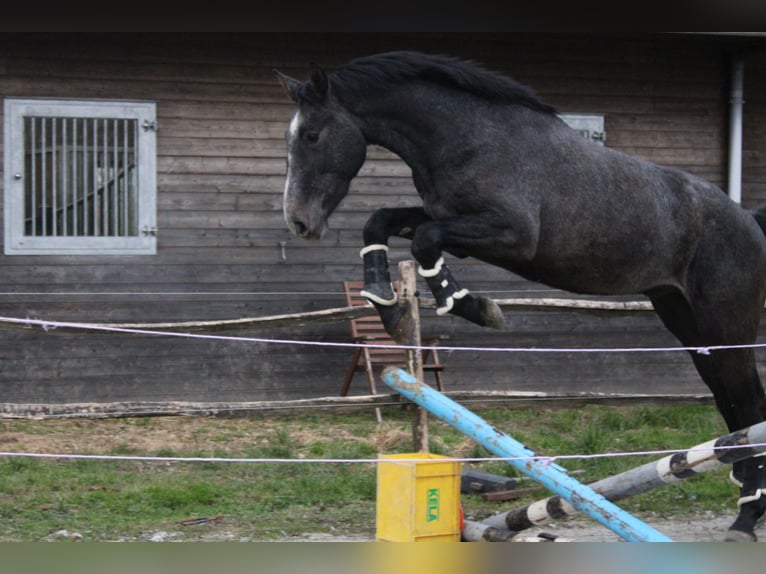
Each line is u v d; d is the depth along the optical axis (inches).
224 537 250.4
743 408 261.0
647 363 480.7
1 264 413.4
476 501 297.1
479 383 463.2
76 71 419.2
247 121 438.6
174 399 430.6
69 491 288.7
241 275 439.2
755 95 497.4
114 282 426.0
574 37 468.1
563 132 230.8
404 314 261.6
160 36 427.2
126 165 426.0
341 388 446.6
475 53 458.0
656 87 480.7
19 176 414.0
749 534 242.8
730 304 252.7
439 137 221.0
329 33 443.5
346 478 307.7
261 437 383.9
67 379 419.5
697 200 248.1
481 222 215.3
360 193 452.8
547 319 471.5
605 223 228.1
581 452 362.9
